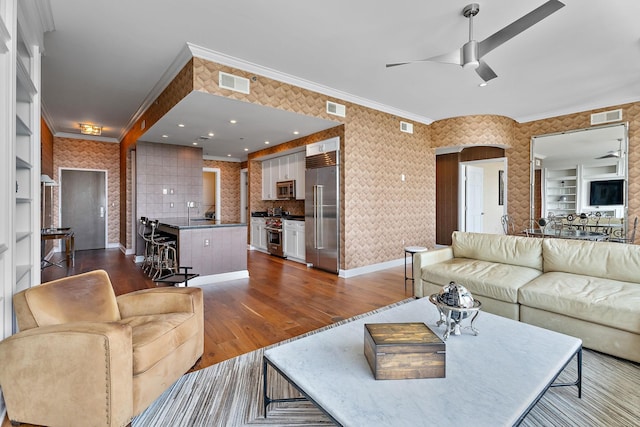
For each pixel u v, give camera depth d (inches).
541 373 56.4
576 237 166.4
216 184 346.3
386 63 142.0
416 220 234.8
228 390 76.4
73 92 177.0
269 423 65.4
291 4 99.3
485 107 209.9
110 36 118.0
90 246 298.0
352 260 193.5
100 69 146.7
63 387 57.1
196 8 101.0
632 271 100.7
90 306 73.4
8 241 71.6
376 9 102.1
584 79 161.8
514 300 104.7
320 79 161.5
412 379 55.1
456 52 103.9
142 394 63.2
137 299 84.3
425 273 134.0
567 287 98.7
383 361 54.9
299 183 251.1
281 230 256.5
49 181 216.2
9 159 72.4
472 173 289.1
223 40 121.8
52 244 271.9
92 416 56.5
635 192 190.9
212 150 283.1
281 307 135.4
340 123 186.9
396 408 47.6
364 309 132.8
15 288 75.5
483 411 46.6
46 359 57.3
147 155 239.1
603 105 201.0
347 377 56.0
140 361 62.8
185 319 78.7
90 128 249.8
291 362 61.2
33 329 60.4
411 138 229.3
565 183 217.3
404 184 225.1
